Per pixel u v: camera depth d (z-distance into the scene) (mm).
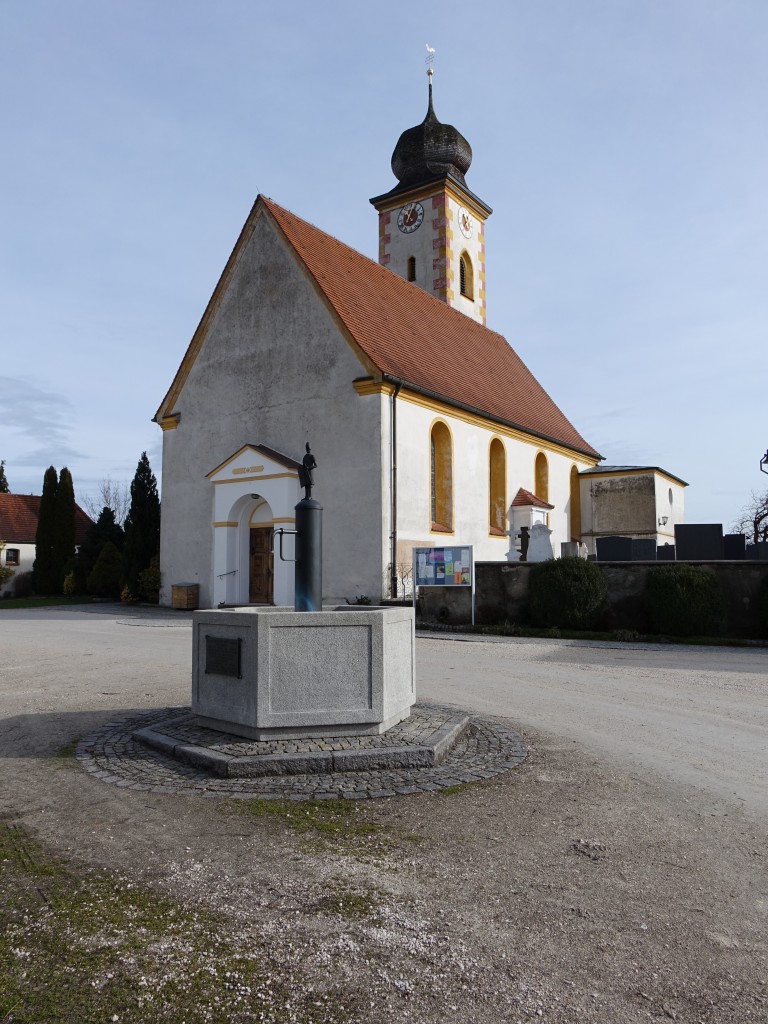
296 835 4996
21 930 3740
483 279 37500
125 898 4082
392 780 6137
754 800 5734
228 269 24672
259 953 3535
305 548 7863
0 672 11570
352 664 6906
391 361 22453
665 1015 3088
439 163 35156
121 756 6766
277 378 23125
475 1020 3051
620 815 5395
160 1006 3141
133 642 15633
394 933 3721
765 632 15656
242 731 6883
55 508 37250
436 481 24078
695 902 4074
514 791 5922
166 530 25672
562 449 32875
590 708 9078
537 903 4047
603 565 17266
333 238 27219
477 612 18375
